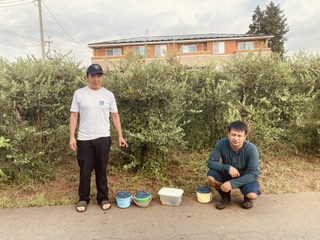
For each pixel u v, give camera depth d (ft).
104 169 11.31
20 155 13.14
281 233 9.21
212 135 17.52
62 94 14.83
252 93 16.65
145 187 13.30
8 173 13.57
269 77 16.06
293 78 16.47
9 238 9.13
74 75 15.43
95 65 10.82
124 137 13.99
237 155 11.09
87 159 11.04
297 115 16.17
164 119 13.94
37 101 13.44
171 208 11.16
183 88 14.32
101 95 11.03
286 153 17.22
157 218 10.34
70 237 9.16
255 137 15.96
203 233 9.28
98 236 9.19
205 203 11.58
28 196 12.39
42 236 9.23
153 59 14.48
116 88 13.60
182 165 15.51
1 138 12.63
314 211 10.71
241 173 11.35
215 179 11.31
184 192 12.64
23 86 13.16
